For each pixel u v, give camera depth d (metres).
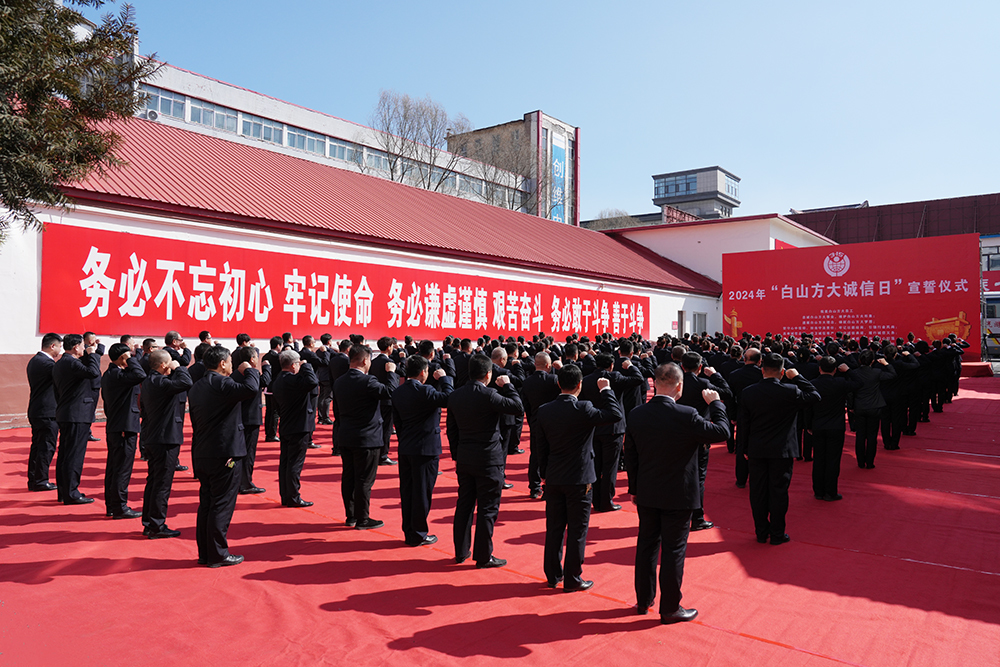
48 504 6.89
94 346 10.01
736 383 7.84
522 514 6.86
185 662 3.56
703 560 5.43
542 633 3.96
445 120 42.50
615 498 7.66
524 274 22.61
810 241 39.22
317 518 6.56
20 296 11.42
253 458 7.61
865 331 26.08
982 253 34.38
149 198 12.95
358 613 4.22
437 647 3.76
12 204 7.38
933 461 9.59
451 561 5.30
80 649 3.70
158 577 4.85
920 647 3.85
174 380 5.85
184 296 13.59
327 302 16.31
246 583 4.74
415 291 18.64
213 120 38.62
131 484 7.95
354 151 46.41
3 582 4.71
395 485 8.09
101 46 7.38
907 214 56.50
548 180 53.03
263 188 16.97
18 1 6.62
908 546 5.79
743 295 28.83
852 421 10.14
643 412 4.20
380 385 6.19
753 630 4.05
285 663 3.56
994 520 6.61
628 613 4.29
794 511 6.98
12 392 11.31
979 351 23.92
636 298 28.38
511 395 5.29
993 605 4.48
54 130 6.94
